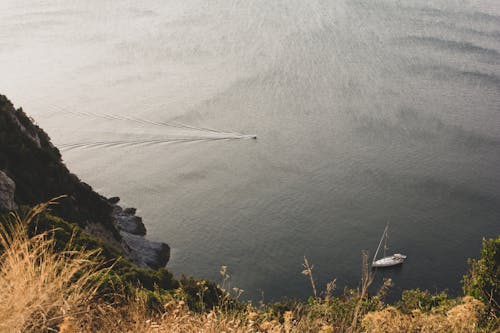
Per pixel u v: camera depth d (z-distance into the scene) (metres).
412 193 95.44
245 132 122.69
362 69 154.00
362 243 81.75
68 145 117.75
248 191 96.88
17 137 49.59
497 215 89.62
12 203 34.38
